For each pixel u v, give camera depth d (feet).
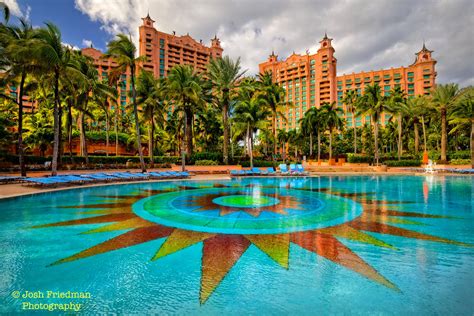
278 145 228.63
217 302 10.21
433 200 35.60
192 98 83.82
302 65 367.04
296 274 12.66
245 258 14.67
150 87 99.60
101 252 15.44
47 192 42.75
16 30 54.70
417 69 331.36
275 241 17.70
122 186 54.60
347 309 9.70
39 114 102.73
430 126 171.12
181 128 136.67
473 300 10.32
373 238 18.37
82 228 20.72
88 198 37.24
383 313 9.45
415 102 147.95
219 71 97.04
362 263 13.98
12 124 82.99
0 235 18.69
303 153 204.33
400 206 31.04
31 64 53.52
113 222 22.84
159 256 14.87
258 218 24.58
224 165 92.79
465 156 117.29
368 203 33.27
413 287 11.39
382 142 203.21
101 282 11.77
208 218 24.56
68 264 13.64
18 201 34.24
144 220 23.63
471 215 25.90
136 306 9.93
